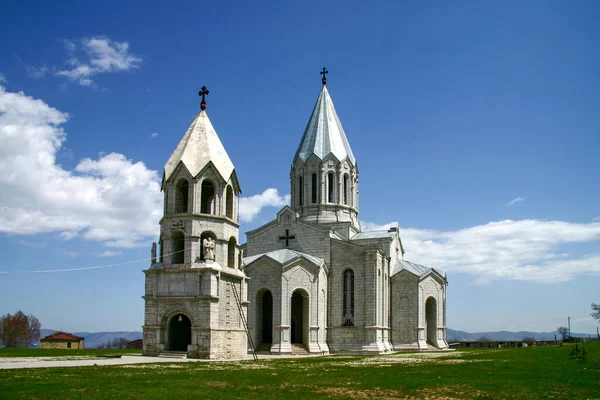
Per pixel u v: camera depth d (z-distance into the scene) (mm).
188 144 55469
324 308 75688
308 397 25578
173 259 53375
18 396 24375
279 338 68938
